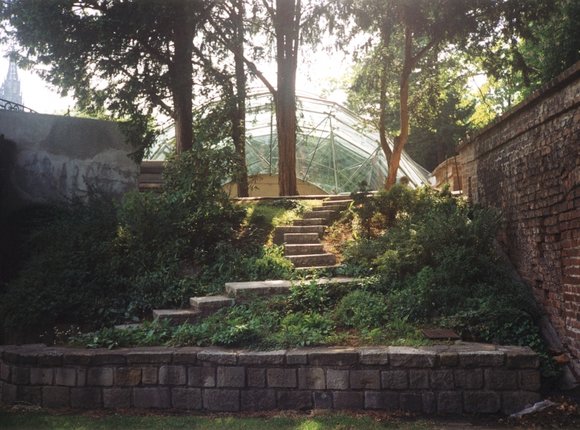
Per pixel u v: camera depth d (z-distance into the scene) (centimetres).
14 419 569
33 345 695
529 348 599
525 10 1427
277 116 1550
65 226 1026
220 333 669
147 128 1363
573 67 567
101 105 1469
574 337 617
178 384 613
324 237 1072
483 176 981
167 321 741
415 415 568
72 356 629
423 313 718
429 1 1431
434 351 586
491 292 744
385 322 713
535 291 746
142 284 880
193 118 1484
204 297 836
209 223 1031
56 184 1227
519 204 796
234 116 1466
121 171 1314
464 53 1833
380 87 1886
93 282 880
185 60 1359
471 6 1441
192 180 1068
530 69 1588
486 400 568
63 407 626
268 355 602
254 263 929
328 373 591
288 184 1530
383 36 1524
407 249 845
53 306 819
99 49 1310
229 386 604
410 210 1046
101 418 576
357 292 786
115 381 621
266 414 585
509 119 820
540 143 707
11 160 1180
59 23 1276
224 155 1115
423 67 1859
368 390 584
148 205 1008
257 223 1105
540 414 545
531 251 755
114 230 1005
